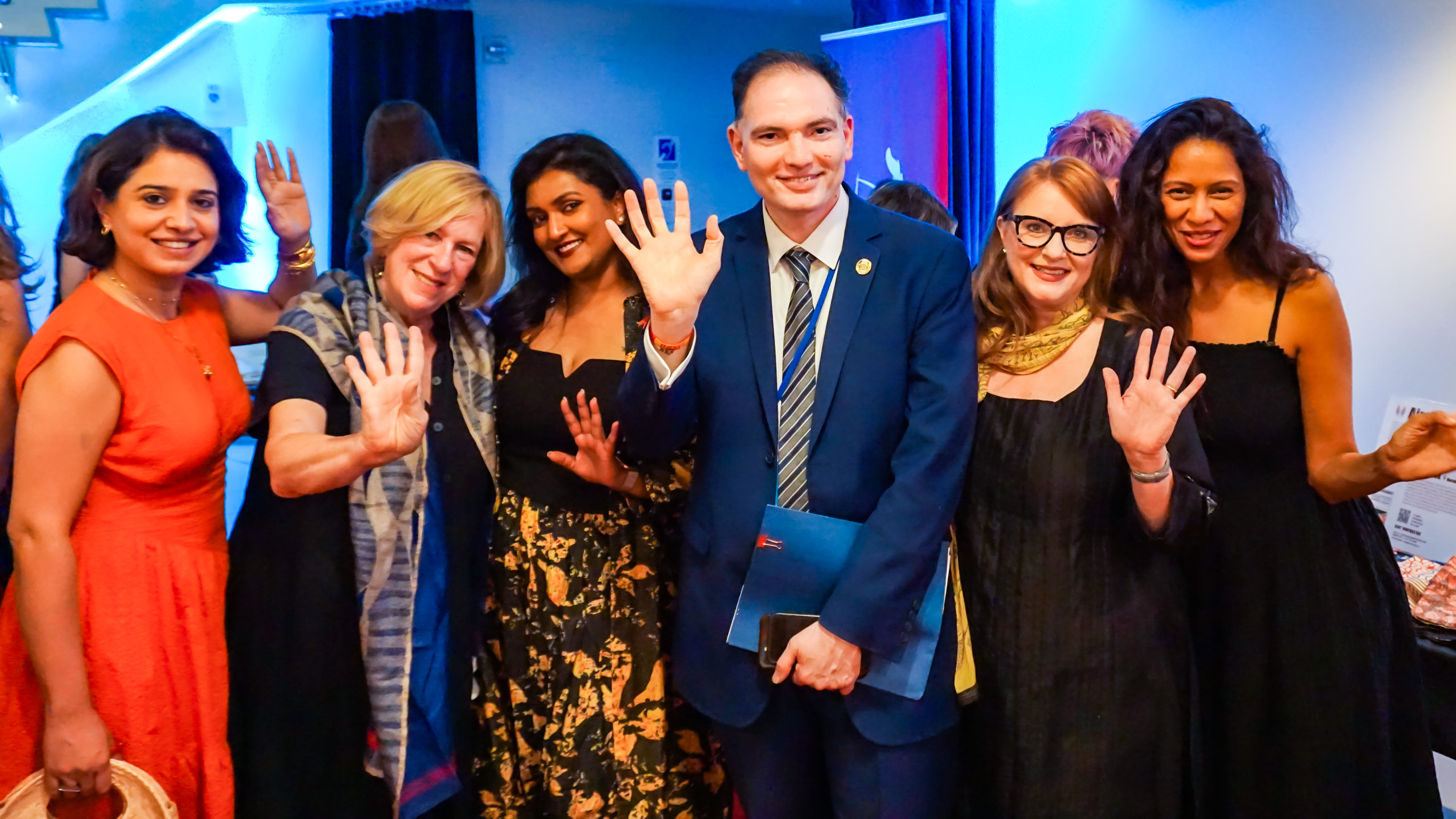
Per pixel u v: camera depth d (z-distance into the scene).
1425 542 2.76
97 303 1.62
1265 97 3.88
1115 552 1.65
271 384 1.66
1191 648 1.71
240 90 4.89
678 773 1.98
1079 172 1.62
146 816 1.56
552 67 5.41
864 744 1.64
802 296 1.63
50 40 4.18
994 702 1.70
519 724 1.90
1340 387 1.76
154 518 1.65
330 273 1.80
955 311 1.61
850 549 1.57
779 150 1.53
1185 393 1.50
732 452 1.64
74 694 1.54
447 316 1.90
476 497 1.86
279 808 1.69
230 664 1.73
